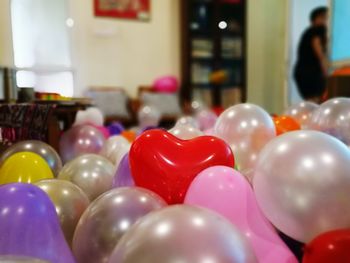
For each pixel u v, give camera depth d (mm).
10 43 2354
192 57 4238
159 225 475
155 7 4355
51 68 3900
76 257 647
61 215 741
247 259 466
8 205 604
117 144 1384
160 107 4035
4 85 1742
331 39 2576
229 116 1059
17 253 571
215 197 663
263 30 4598
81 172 986
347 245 538
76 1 3992
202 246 448
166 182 730
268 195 636
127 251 467
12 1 3518
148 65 4402
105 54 4207
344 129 1019
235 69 4461
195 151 751
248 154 1009
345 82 2145
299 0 4340
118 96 4008
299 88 3494
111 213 630
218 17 4266
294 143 640
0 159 1117
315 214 587
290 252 638
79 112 2004
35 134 1463
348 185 583
